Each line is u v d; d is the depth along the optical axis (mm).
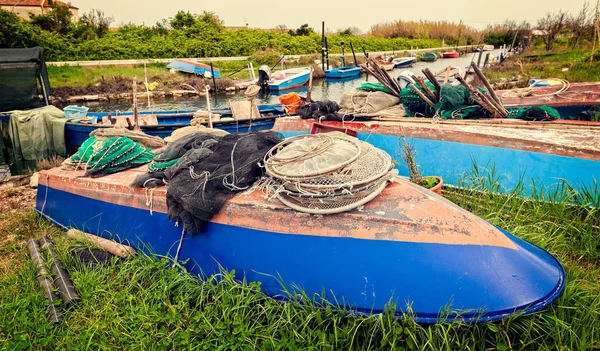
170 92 25453
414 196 3504
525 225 4559
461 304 3072
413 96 7738
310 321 3291
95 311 3693
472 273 3123
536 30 50844
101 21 38000
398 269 3209
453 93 7266
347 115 7551
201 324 3377
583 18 33906
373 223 3336
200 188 3902
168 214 4121
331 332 3236
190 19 40781
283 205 3600
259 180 4027
